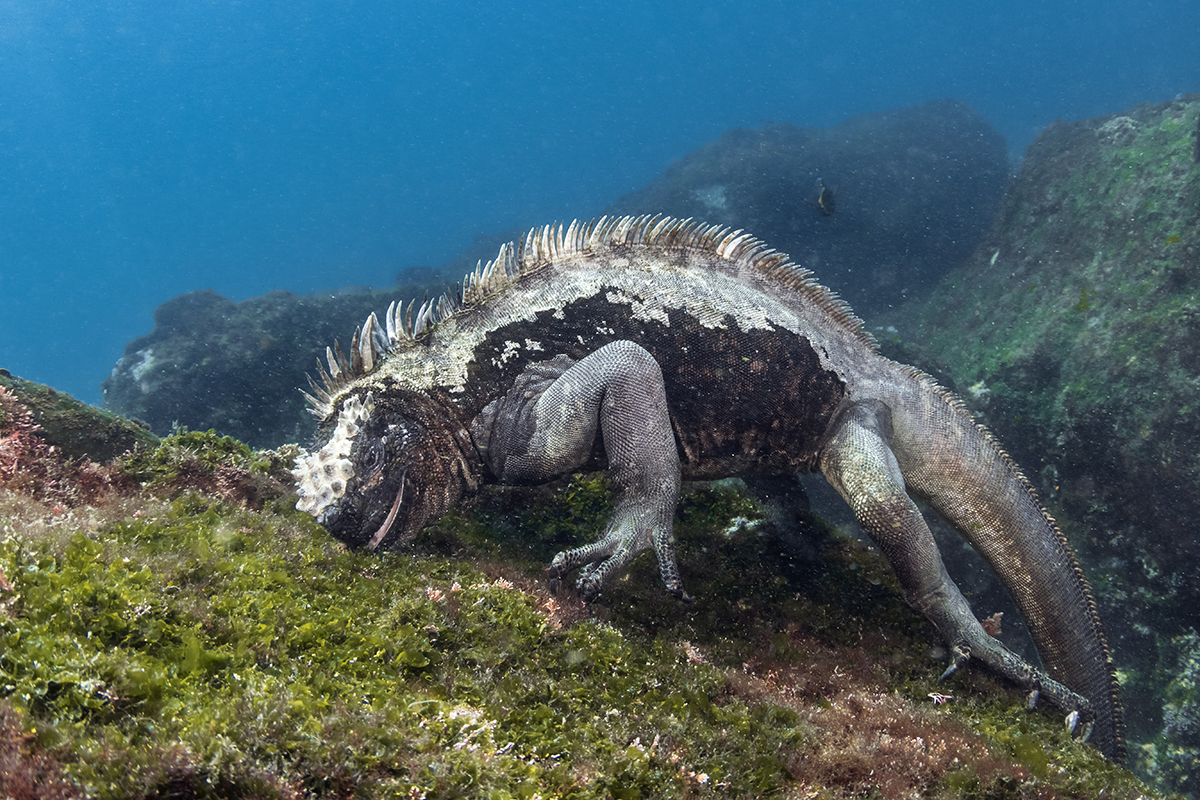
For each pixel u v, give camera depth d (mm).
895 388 837
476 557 783
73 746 408
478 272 780
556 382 749
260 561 625
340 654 558
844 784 594
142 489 711
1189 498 1204
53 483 693
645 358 741
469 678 577
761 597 840
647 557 828
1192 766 1099
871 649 809
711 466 823
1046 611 833
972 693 769
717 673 663
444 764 483
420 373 763
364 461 729
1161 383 1286
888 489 767
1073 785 641
